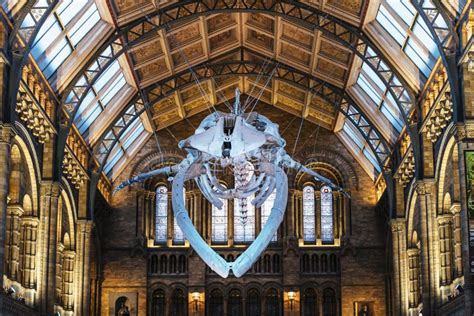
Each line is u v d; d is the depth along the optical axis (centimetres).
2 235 3922
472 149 4066
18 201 4547
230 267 2450
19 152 4572
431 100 4953
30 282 4797
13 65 4109
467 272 3975
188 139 2681
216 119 2733
